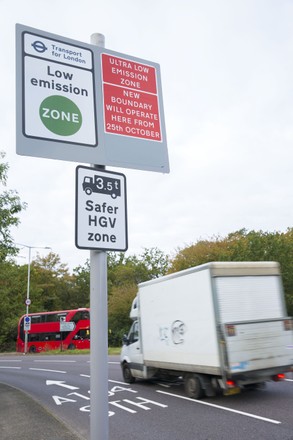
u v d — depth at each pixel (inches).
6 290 1900.8
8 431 281.7
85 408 388.2
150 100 141.5
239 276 377.4
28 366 907.4
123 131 132.6
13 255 530.6
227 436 269.6
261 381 354.6
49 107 121.4
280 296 392.2
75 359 1024.2
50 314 1541.6
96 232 115.3
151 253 2241.6
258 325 362.3
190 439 268.2
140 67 142.5
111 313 1827.0
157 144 138.8
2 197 518.0
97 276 113.3
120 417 340.2
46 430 281.4
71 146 122.0
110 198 119.9
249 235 1467.8
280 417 307.3
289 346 370.9
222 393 409.1
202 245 1625.2
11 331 1991.9
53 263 2753.4
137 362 500.7
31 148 116.1
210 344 363.6
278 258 1327.5
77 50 130.6
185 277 405.7
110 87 134.0
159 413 346.0
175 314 419.2
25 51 122.2
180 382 515.5
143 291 488.1
